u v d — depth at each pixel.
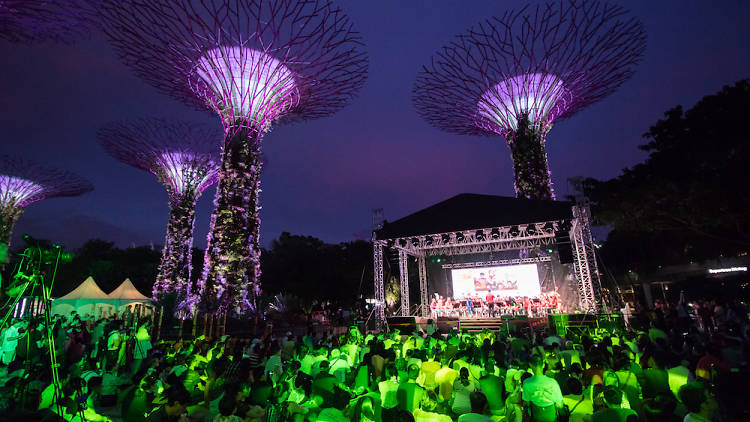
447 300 26.45
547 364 6.62
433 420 4.29
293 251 45.41
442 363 8.06
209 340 12.34
